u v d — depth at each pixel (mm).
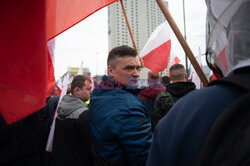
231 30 455
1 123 1509
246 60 410
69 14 1571
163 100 1988
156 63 3113
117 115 946
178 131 480
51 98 3191
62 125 1728
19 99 927
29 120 1855
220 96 440
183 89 1924
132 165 919
